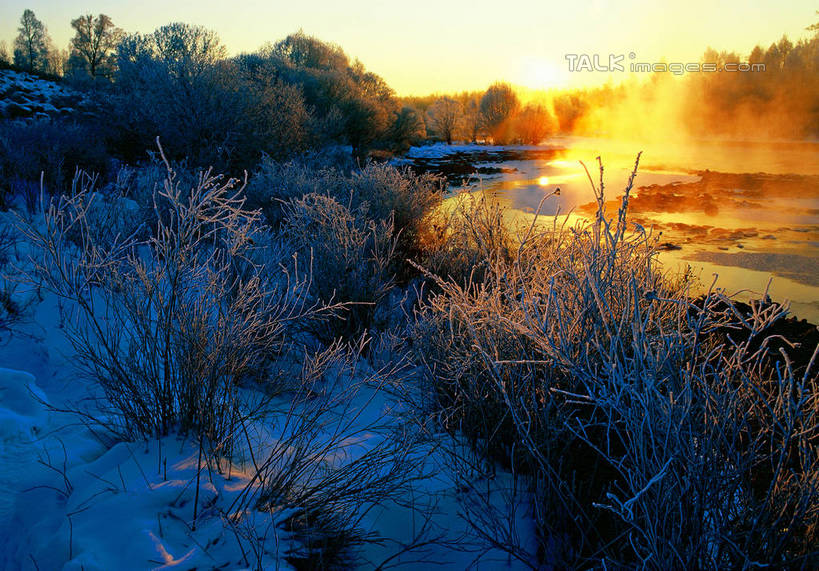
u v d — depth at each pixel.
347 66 38.00
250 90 12.59
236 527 2.27
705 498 2.07
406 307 5.73
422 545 2.55
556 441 2.77
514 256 5.33
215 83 11.72
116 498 2.32
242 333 3.08
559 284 2.78
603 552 2.39
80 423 2.98
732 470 2.11
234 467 2.75
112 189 7.52
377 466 2.93
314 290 5.01
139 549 2.04
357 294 5.02
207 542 2.17
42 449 2.76
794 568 2.03
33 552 2.09
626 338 2.54
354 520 2.67
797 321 6.17
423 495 2.96
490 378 3.26
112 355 3.08
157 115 11.05
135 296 3.13
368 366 4.73
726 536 2.03
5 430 2.78
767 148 42.34
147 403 3.01
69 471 2.58
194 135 11.04
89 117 12.07
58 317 4.09
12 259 4.84
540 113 50.31
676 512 2.08
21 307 4.15
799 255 10.19
